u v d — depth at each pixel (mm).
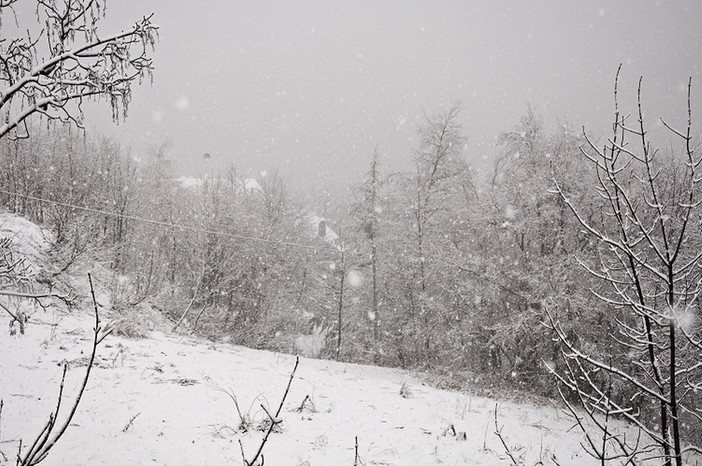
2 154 21141
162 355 11531
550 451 8547
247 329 26422
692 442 10711
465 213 23219
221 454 5777
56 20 4086
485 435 8781
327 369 16453
